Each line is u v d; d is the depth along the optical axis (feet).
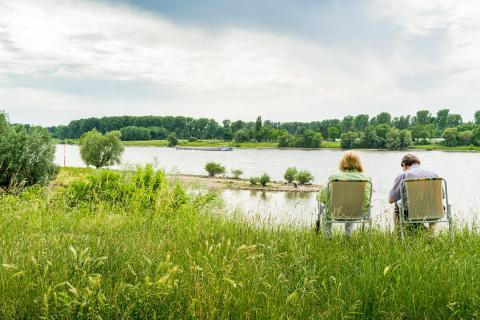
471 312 11.32
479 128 631.97
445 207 21.40
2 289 10.32
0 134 69.10
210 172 245.24
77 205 27.94
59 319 9.43
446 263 14.52
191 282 11.07
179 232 18.69
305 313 10.96
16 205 23.63
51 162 71.46
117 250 13.65
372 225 20.77
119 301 10.07
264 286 11.66
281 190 186.09
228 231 19.40
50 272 11.50
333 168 310.04
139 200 28.19
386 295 12.03
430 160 393.70
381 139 640.58
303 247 16.97
